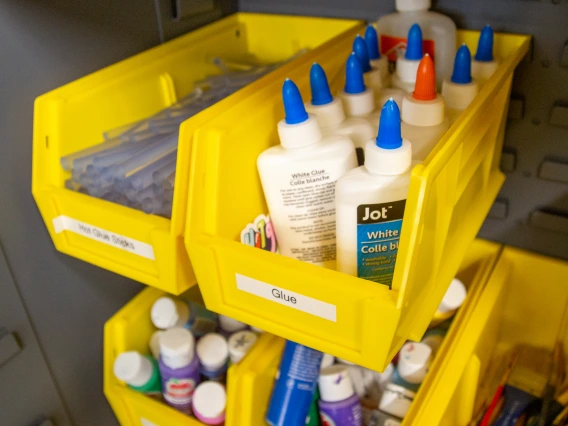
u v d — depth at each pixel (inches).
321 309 14.9
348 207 15.9
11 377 23.1
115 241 19.0
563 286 26.2
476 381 23.5
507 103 22.2
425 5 22.5
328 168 17.3
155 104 23.7
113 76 21.7
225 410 23.5
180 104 23.2
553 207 24.9
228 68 26.9
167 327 26.4
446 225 15.8
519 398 27.2
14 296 22.1
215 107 16.8
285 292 15.4
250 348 24.4
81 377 26.7
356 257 16.7
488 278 26.0
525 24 21.9
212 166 16.2
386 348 14.2
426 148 18.2
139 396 25.6
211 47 26.2
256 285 16.0
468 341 23.0
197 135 15.7
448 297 24.5
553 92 22.4
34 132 19.6
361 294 13.8
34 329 23.4
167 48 24.0
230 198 17.2
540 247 26.3
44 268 23.1
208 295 17.4
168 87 23.9
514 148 24.4
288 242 18.7
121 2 22.7
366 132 18.8
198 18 26.5
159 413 24.7
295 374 22.6
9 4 18.7
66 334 25.1
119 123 22.3
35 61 20.1
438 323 25.6
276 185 17.7
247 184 18.1
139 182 18.4
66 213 20.0
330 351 15.4
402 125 19.1
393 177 15.6
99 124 21.5
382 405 23.7
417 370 23.3
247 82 24.1
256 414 23.0
